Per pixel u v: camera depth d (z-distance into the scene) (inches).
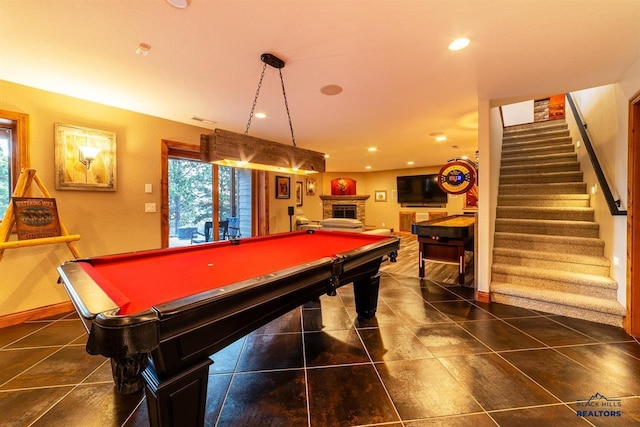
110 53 82.7
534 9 63.2
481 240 125.4
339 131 175.6
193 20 67.2
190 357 45.3
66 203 117.3
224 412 60.1
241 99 120.1
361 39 75.3
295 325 102.4
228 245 100.0
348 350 84.9
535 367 74.9
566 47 79.5
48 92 111.5
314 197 378.0
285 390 67.1
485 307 118.3
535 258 126.0
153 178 144.4
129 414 59.7
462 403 62.1
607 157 115.2
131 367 39.8
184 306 40.4
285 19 66.7
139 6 62.2
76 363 78.5
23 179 97.7
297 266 62.3
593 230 124.3
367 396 64.8
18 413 59.9
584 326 98.3
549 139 187.6
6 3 60.8
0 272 102.3
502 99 122.5
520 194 162.6
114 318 35.5
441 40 75.9
